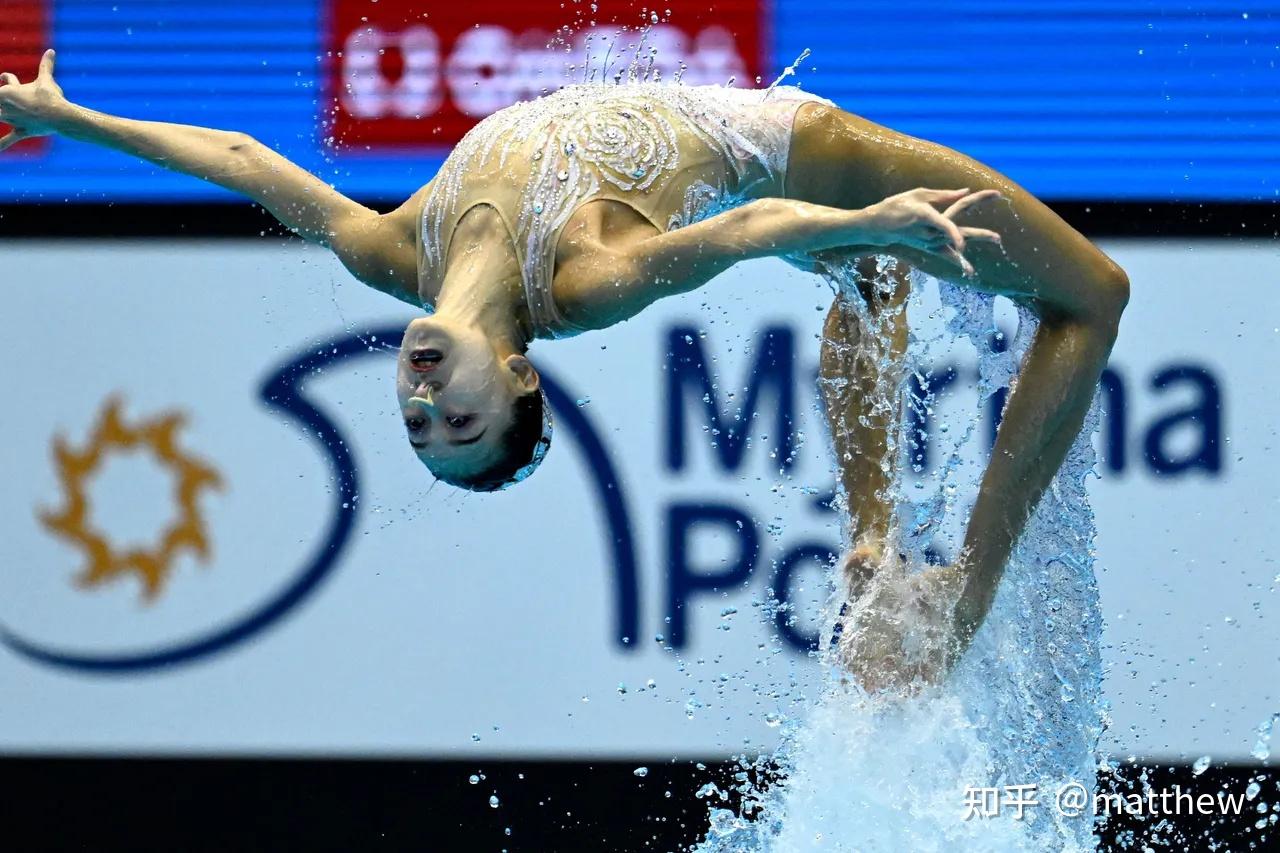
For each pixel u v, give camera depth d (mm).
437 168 24547
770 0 24453
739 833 19266
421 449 13461
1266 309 23719
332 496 23922
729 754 23406
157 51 24812
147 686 23812
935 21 24484
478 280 13438
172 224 24312
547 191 13531
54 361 24094
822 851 16516
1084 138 24328
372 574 23828
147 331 24141
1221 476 23391
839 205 15062
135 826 23859
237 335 24094
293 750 23688
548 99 14516
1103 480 23438
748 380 23766
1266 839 23000
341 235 14648
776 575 23500
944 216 11898
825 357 16359
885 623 15734
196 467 23969
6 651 23922
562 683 23609
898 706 16047
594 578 23703
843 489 16312
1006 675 16578
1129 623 23234
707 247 12750
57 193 24312
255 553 23891
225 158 14891
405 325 24109
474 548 23812
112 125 14984
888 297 16062
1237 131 24219
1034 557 16516
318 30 24703
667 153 14047
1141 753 23141
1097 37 24406
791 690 23391
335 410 24031
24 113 15008
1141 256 23922
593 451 23781
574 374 23891
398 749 23609
